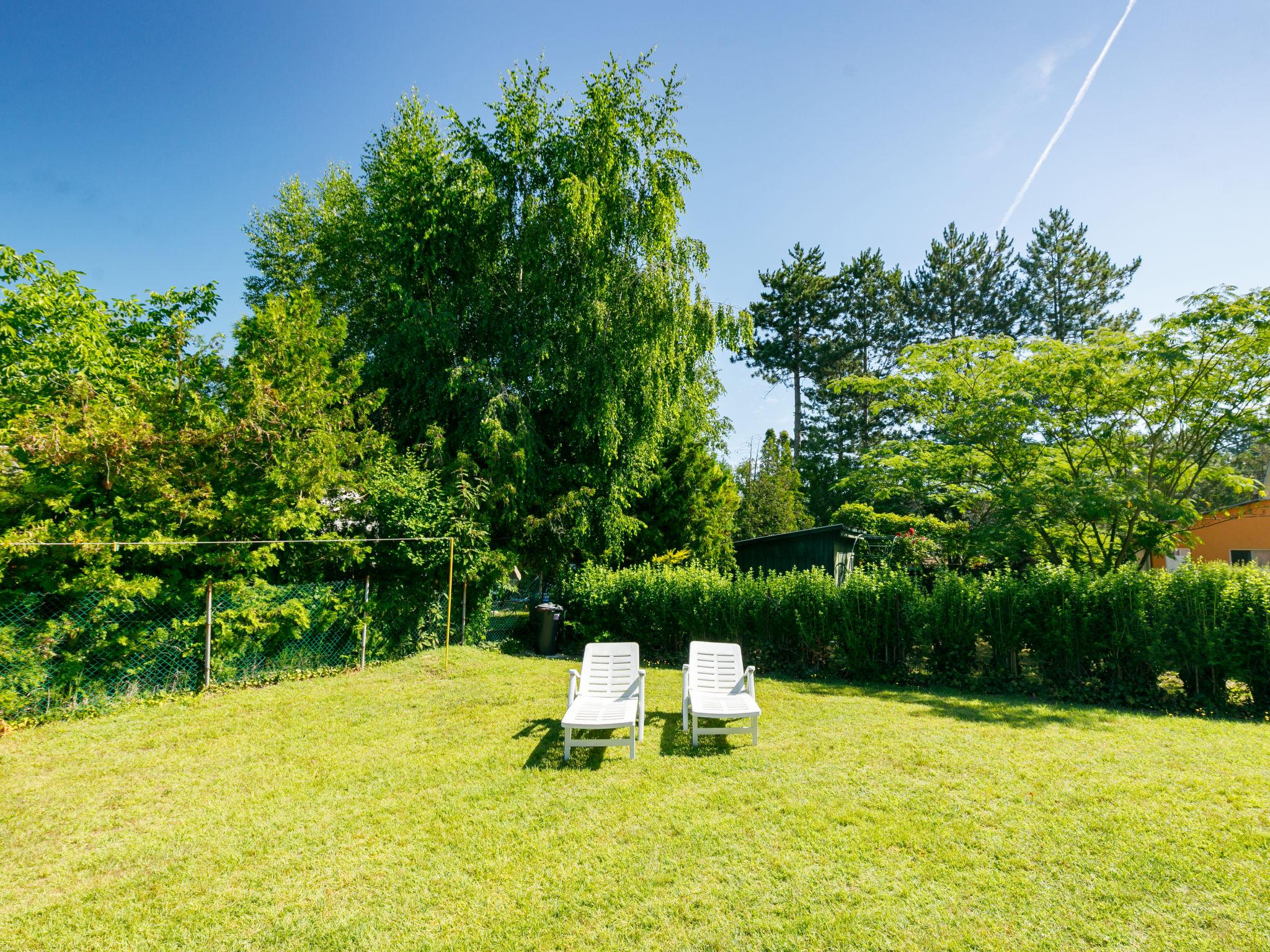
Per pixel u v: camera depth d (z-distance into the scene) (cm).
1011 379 1230
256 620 879
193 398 899
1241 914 334
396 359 1331
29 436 732
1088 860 393
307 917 346
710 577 1141
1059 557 1249
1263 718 754
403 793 520
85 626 733
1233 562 1708
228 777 556
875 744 638
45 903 364
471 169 1354
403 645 1086
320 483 951
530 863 401
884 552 1728
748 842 425
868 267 3262
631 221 1434
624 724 596
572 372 1398
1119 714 766
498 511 1289
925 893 359
